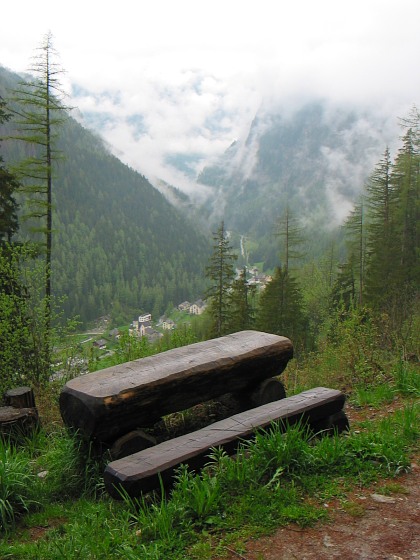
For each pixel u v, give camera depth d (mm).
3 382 8836
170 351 5684
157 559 3209
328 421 5145
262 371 5879
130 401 4680
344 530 3443
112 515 4133
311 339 26594
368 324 9719
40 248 17969
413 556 3146
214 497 3682
